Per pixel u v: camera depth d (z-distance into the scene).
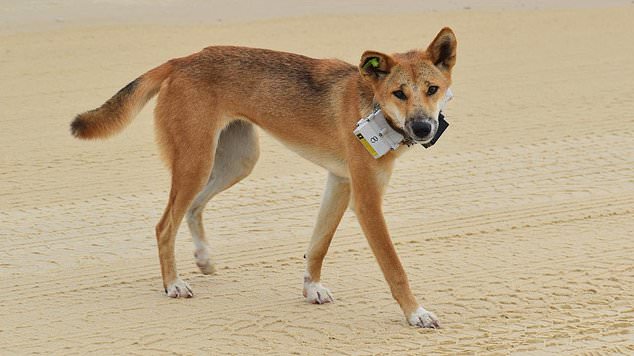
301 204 13.20
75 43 22.30
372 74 9.59
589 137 15.77
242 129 10.91
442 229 12.16
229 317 9.76
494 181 13.87
